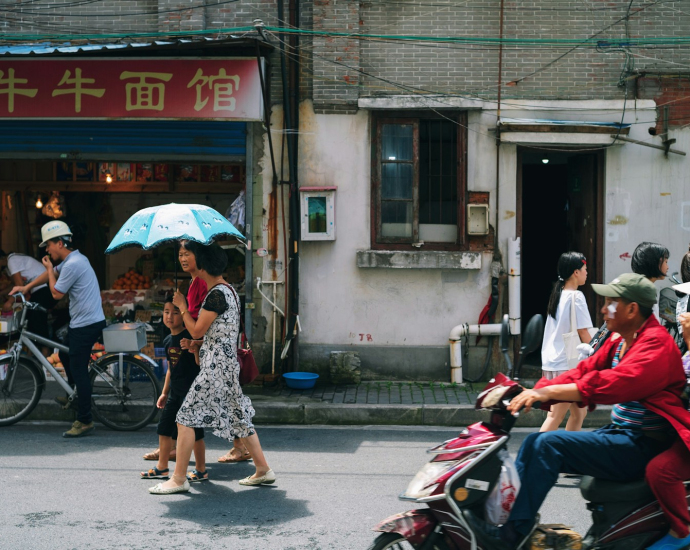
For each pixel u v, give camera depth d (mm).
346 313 9609
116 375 7512
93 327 7285
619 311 3592
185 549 4395
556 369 6082
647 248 5461
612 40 9266
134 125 9492
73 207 11234
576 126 9234
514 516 3531
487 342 9570
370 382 9508
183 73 9008
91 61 9078
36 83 9148
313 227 9438
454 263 9406
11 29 9914
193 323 5473
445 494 3441
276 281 9555
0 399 7652
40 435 7301
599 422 7855
